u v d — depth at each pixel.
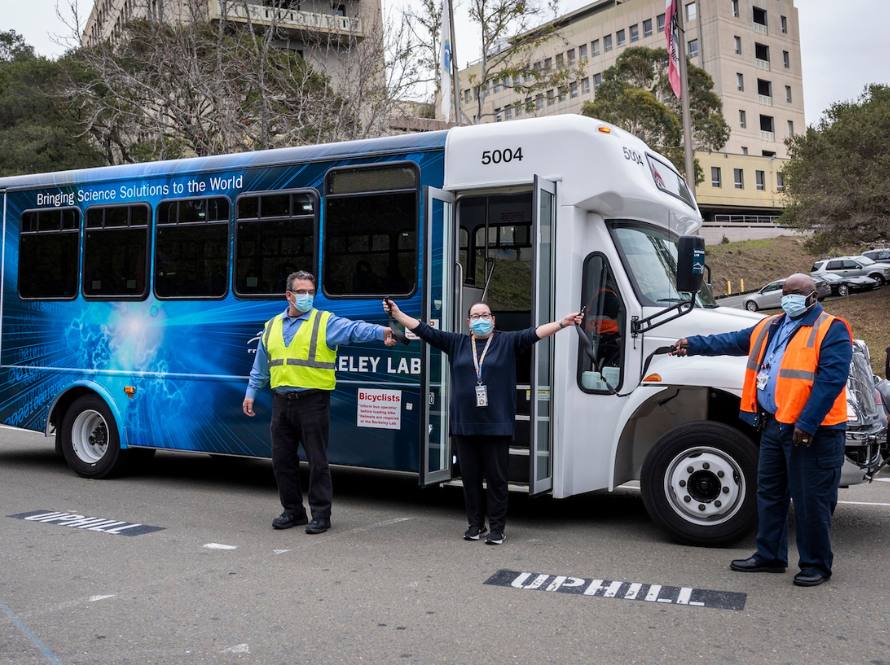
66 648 4.16
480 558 5.89
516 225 7.69
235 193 8.19
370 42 20.36
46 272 9.38
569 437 6.68
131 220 8.82
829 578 5.36
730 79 69.31
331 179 7.68
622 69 50.72
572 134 6.74
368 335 6.51
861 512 7.70
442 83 20.14
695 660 4.00
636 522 7.20
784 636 4.33
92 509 7.55
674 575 5.47
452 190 7.11
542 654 4.07
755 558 5.57
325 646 4.18
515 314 7.86
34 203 9.51
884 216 30.53
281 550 6.09
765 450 5.46
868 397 6.40
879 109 30.98
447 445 6.97
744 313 6.79
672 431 6.32
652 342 6.59
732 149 69.12
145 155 20.16
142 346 8.67
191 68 18.94
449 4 21.58
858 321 28.53
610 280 6.74
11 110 34.12
